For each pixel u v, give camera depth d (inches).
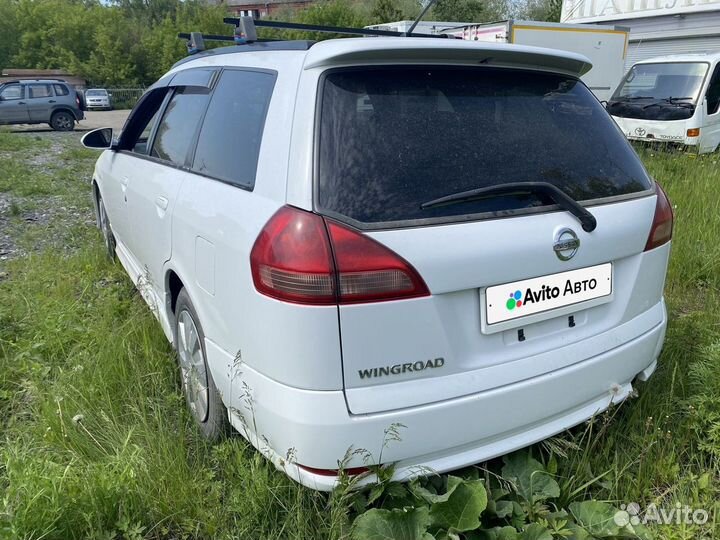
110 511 89.0
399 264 75.8
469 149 85.6
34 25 2162.9
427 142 83.4
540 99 96.7
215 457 100.0
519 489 92.3
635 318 101.5
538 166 89.9
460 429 82.1
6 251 225.1
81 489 88.9
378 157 80.3
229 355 91.1
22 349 138.0
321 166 78.9
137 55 2081.7
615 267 96.7
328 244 74.9
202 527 89.9
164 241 121.0
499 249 81.7
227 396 93.0
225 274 89.4
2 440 109.3
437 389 80.4
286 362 77.5
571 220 88.8
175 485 92.4
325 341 75.2
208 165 108.1
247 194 89.1
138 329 139.9
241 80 105.8
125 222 163.5
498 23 533.0
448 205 80.8
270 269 77.7
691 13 682.8
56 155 526.9
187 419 113.3
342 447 77.3
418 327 78.2
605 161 98.6
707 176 279.0
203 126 116.0
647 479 97.3
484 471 95.1
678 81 427.8
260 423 83.7
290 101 85.9
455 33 608.1
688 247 195.6
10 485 90.8
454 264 78.7
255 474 91.2
